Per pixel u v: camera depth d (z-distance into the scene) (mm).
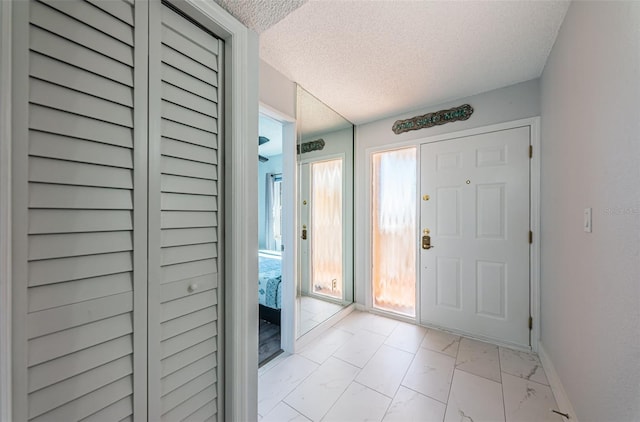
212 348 835
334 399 1550
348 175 2930
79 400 562
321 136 2506
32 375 495
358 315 2793
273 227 3924
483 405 1489
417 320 2570
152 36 674
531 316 2043
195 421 788
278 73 1927
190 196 775
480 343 2189
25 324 485
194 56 776
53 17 518
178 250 747
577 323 1258
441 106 2438
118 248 617
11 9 465
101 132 586
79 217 558
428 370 1821
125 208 626
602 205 1000
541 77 1930
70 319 544
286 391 1619
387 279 2828
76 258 556
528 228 2055
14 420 472
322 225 2576
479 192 2254
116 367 618
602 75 998
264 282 2643
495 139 2182
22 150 480
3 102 453
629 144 820
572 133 1312
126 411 633
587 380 1143
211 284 831
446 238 2412
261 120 2580
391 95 2279
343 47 1638
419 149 2559
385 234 2840
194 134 781
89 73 568
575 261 1285
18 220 476
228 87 855
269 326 2545
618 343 891
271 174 3926
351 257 2984
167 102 713
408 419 1402
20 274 479
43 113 506
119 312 619
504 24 1431
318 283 2500
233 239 852
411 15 1363
